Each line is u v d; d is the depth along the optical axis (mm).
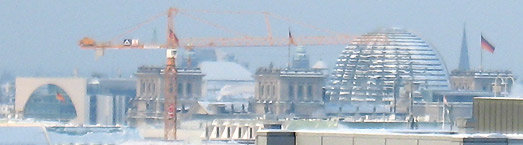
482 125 173625
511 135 141750
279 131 144125
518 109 170250
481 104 173625
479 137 132500
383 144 138000
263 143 144375
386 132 142875
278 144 144000
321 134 142750
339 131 143000
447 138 133250
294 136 143875
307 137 143375
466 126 173750
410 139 136125
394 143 137250
